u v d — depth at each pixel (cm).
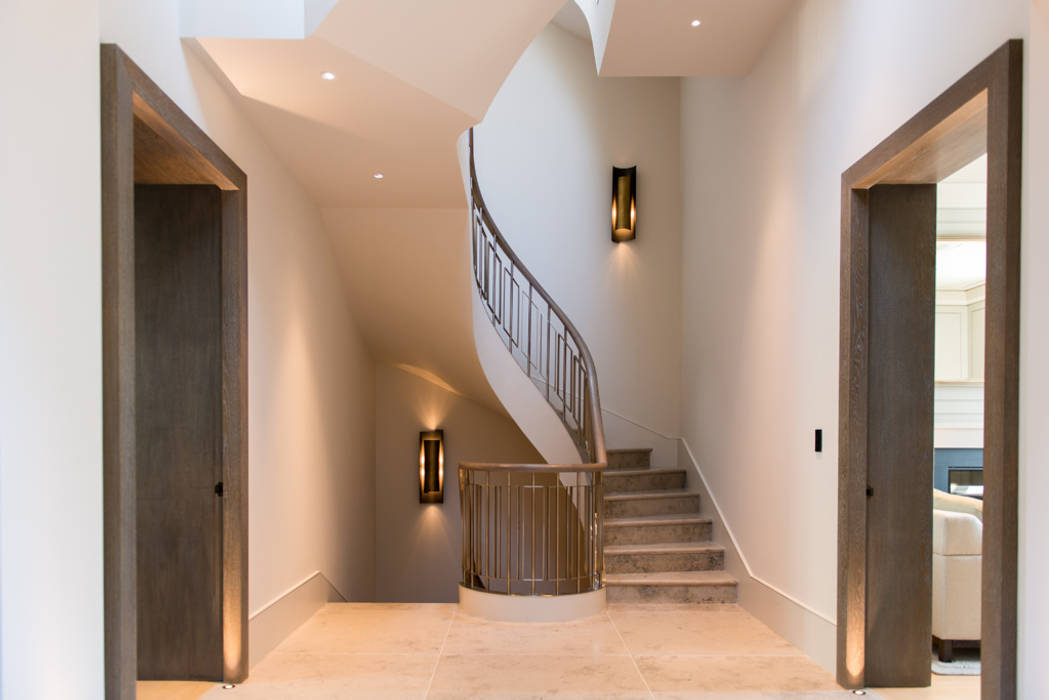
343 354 620
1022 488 233
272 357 424
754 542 496
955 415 763
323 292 548
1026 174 233
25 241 214
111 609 241
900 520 357
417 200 523
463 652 416
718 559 560
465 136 579
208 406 364
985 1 252
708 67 498
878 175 337
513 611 480
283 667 389
